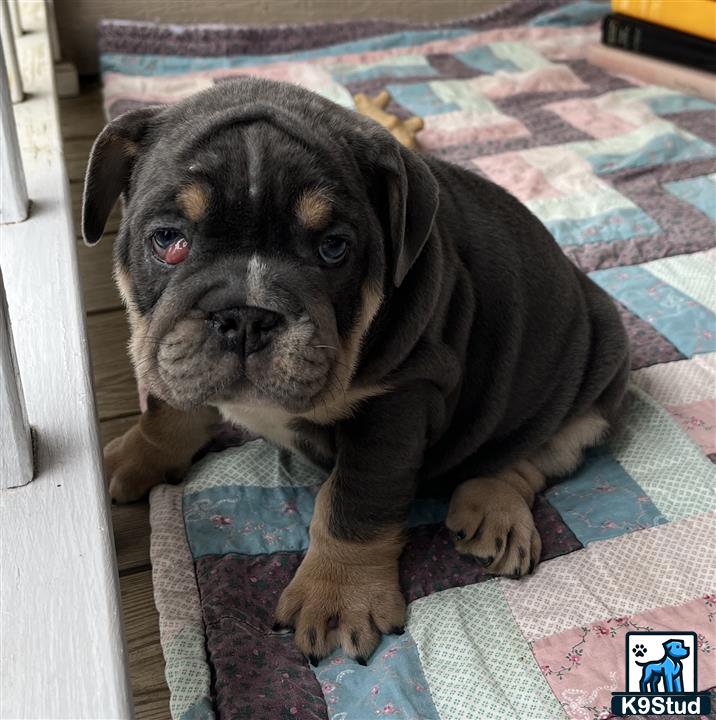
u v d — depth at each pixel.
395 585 0.31
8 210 0.37
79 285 0.34
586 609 0.31
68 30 0.76
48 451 0.26
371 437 0.31
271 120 0.28
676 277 0.49
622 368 0.38
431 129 0.64
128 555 0.34
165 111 0.30
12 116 0.36
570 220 0.54
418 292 0.30
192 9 0.79
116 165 0.30
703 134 0.65
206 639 0.30
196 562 0.33
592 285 0.40
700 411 0.41
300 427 0.32
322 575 0.31
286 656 0.30
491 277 0.34
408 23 0.81
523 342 0.35
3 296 0.23
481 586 0.32
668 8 0.72
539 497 0.37
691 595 0.32
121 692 0.20
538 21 0.84
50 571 0.23
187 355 0.26
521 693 0.28
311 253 0.27
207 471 0.37
